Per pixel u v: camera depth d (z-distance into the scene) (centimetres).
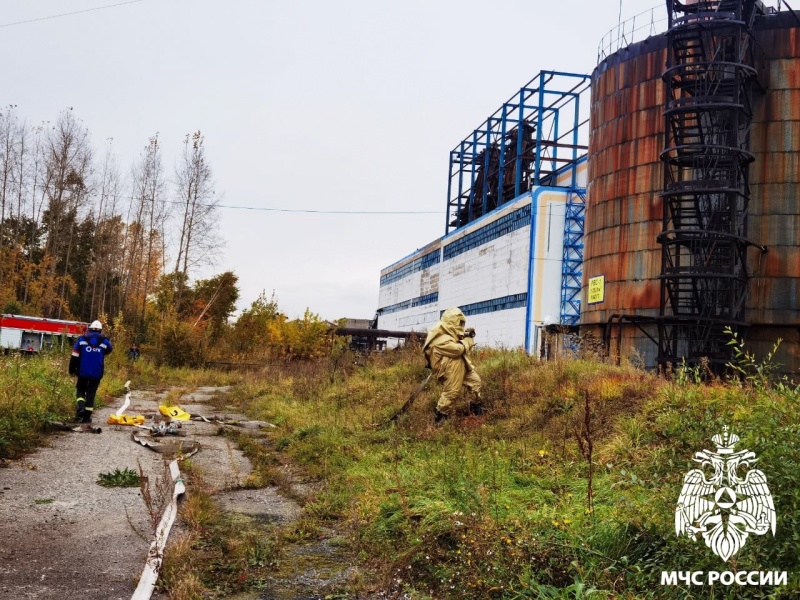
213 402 2453
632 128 3591
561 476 923
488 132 6228
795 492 536
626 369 1543
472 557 649
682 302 3259
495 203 6234
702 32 3184
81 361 1462
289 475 1120
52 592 576
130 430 1479
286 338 4575
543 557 623
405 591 634
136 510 841
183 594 580
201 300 5966
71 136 5894
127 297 5728
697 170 3156
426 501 819
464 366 1443
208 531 785
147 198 5678
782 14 3181
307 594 627
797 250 3050
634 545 632
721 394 900
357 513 841
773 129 3128
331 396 2009
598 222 3747
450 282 6419
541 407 1325
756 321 3053
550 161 5144
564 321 4547
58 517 791
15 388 1420
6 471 989
